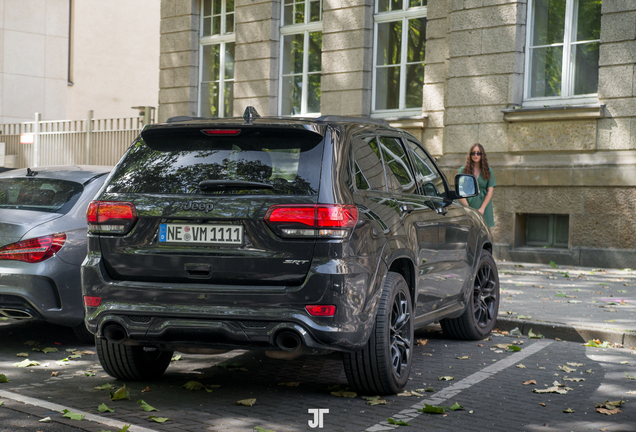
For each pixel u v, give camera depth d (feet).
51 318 20.27
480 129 42.75
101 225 15.61
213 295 14.62
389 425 14.15
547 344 22.26
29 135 66.64
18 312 20.27
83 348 21.56
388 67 48.37
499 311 25.54
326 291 14.23
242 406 15.39
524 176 40.96
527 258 41.11
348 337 14.61
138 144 16.35
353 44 48.93
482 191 34.14
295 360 19.93
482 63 42.60
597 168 38.50
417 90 47.34
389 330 15.99
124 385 16.17
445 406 15.53
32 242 20.10
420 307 18.43
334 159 15.01
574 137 39.42
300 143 15.16
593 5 39.75
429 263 18.63
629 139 37.68
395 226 16.56
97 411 14.93
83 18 105.09
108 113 107.24
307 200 14.46
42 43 86.22
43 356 20.48
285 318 14.30
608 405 15.47
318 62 52.44
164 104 61.21
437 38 45.19
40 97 86.22
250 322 14.52
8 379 17.69
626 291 30.45
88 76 105.50
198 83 59.67
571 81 40.52
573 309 26.00
